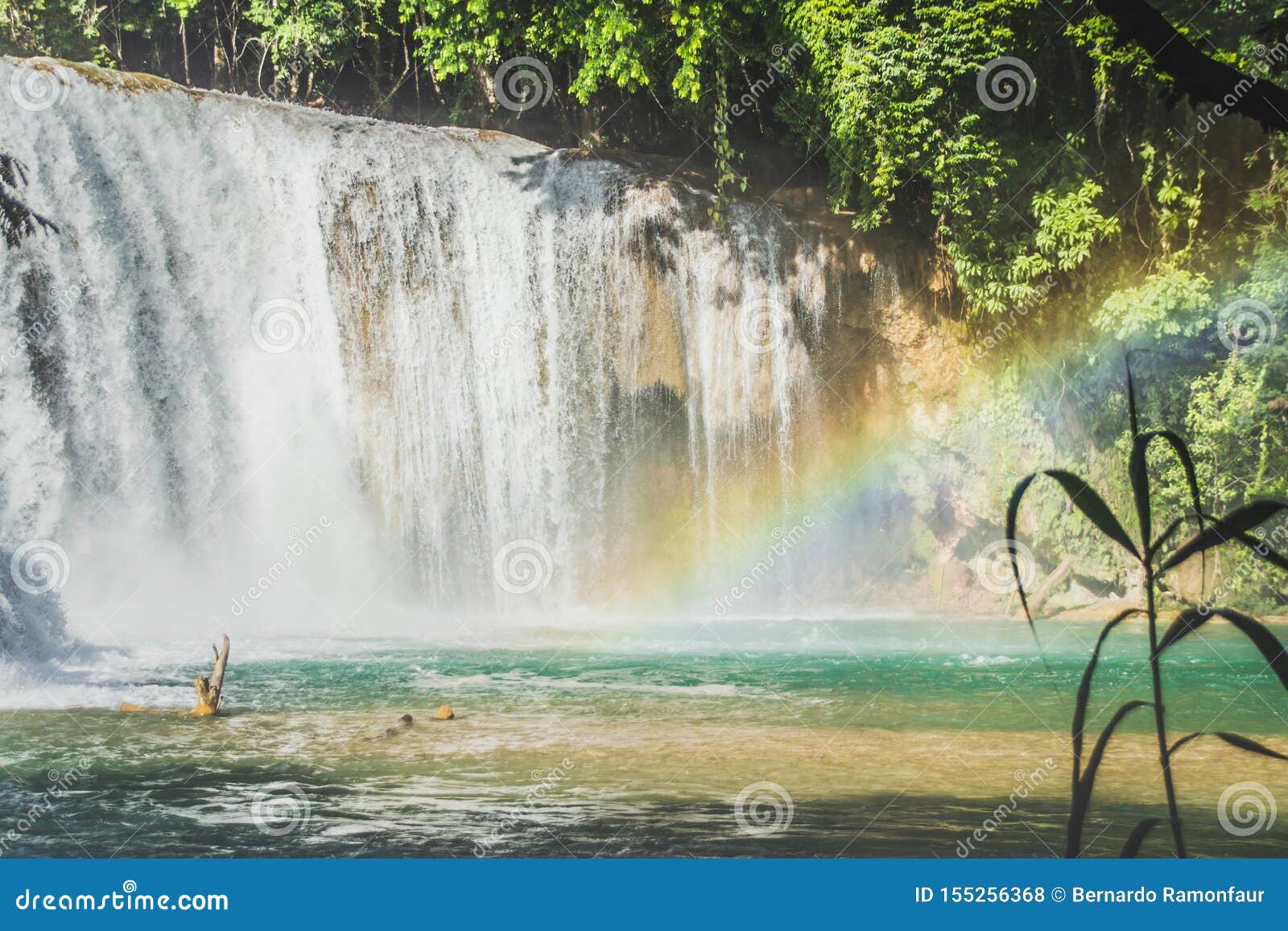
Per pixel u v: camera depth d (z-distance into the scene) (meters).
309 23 35.88
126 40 42.41
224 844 7.74
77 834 8.03
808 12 26.12
